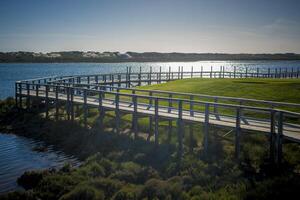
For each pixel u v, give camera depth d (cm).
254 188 1491
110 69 16975
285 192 1396
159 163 1914
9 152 2380
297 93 2944
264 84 3431
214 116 2183
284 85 3306
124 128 2481
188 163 1809
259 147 1859
